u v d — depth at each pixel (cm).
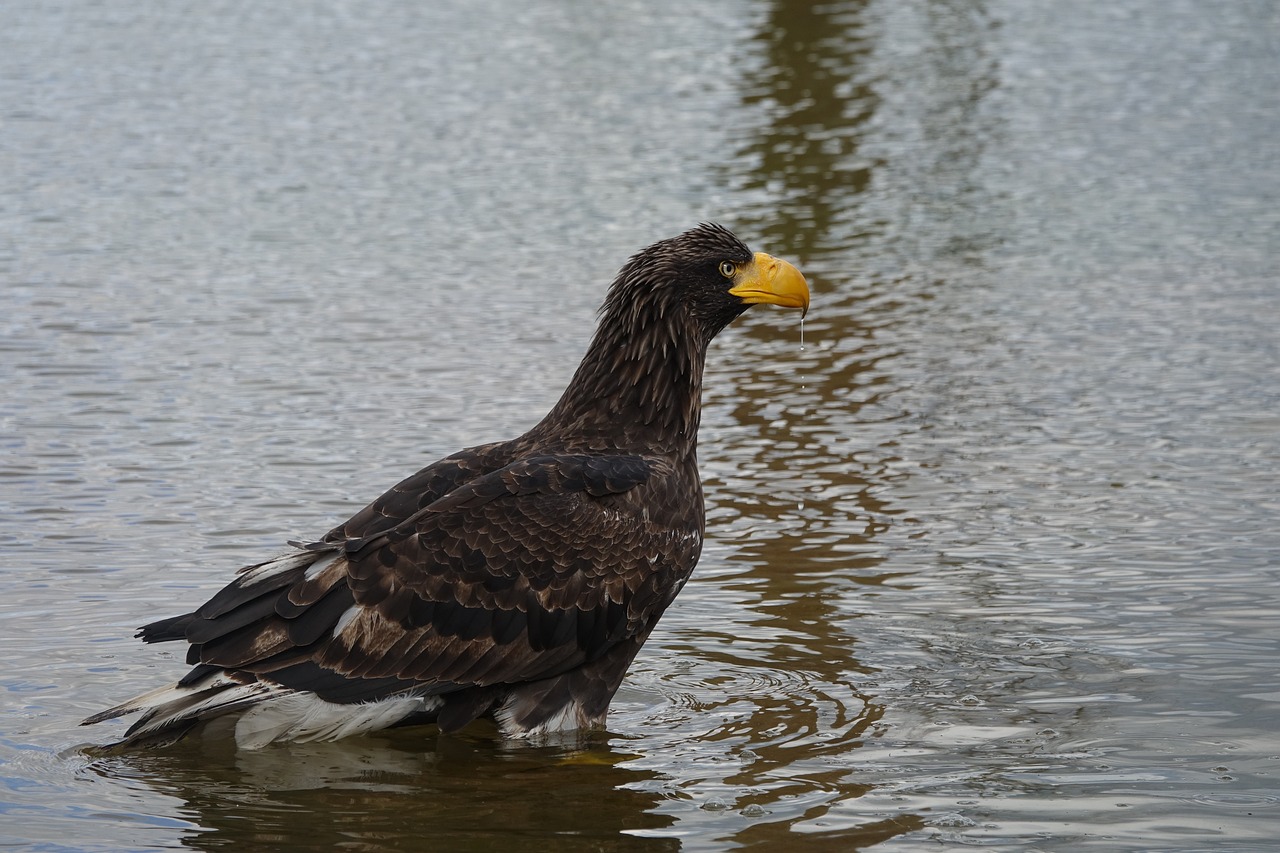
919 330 1877
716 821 891
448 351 1778
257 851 861
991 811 892
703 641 1139
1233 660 1080
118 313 1880
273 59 3203
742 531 1332
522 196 2398
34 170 2475
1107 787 918
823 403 1650
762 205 2366
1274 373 1698
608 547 1029
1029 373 1727
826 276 2077
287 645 970
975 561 1262
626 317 1095
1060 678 1065
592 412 1099
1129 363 1747
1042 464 1471
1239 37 3447
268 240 2184
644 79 3100
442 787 947
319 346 1788
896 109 2917
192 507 1350
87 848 859
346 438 1517
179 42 3312
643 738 1013
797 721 1020
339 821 898
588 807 916
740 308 1109
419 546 996
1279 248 2156
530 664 1016
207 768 970
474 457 1072
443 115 2838
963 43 3422
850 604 1191
